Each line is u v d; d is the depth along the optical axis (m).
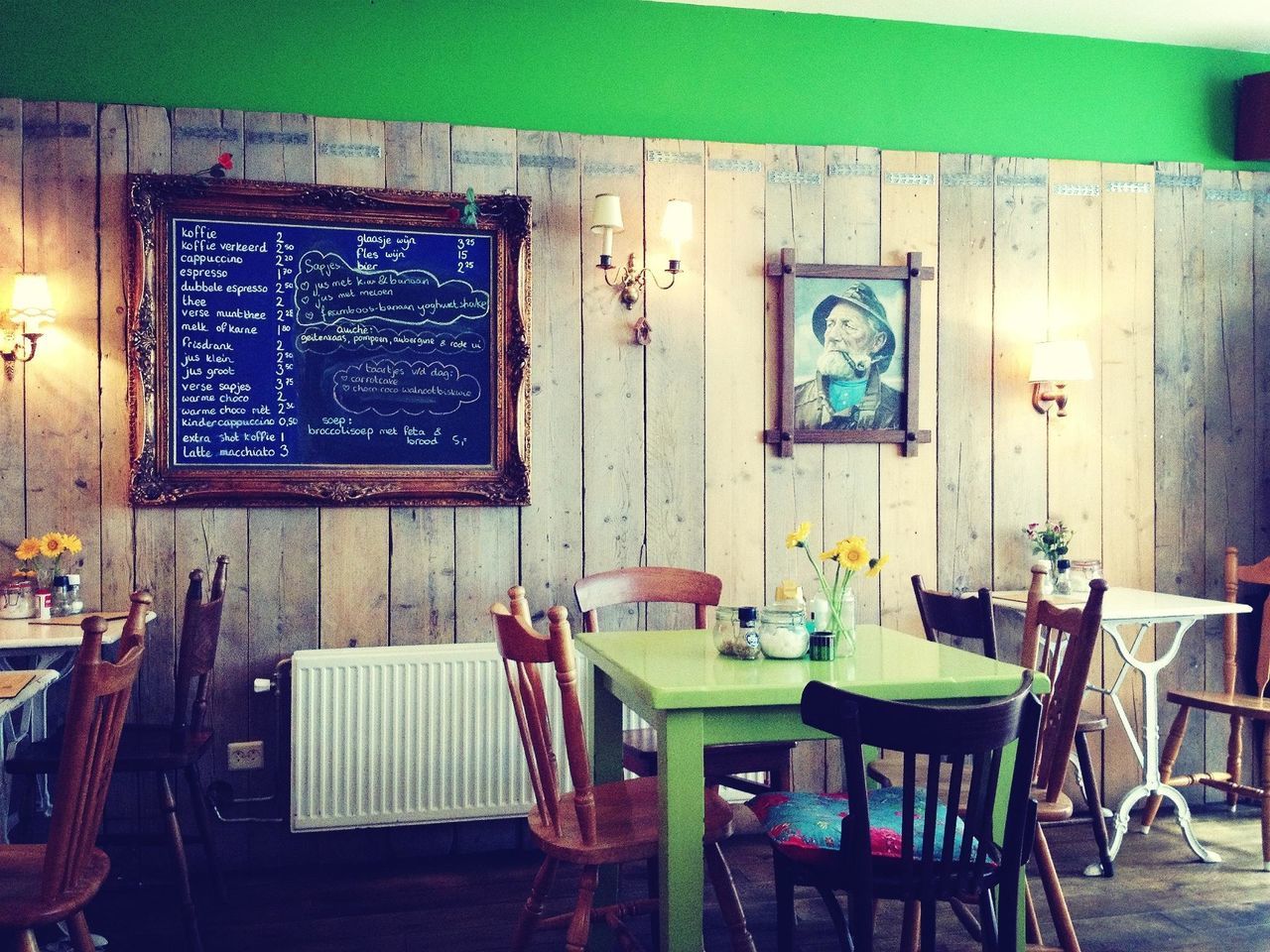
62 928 2.81
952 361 3.92
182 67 3.45
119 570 3.35
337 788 3.30
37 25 3.38
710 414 3.73
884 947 2.74
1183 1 3.79
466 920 2.95
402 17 3.58
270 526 3.43
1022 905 2.18
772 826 2.18
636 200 3.67
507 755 3.42
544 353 3.62
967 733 1.70
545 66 3.68
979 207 3.93
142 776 3.35
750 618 2.38
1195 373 4.12
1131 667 3.88
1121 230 4.05
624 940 2.20
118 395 3.34
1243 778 4.11
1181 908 3.03
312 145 3.46
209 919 2.96
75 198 3.32
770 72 3.85
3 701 1.95
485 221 3.55
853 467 3.84
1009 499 3.96
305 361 3.46
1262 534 4.17
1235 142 4.21
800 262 3.79
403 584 3.52
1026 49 4.06
